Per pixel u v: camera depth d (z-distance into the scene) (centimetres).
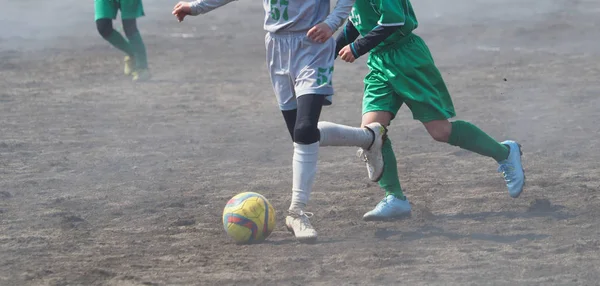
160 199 2217
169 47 5616
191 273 1609
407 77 1920
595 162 2573
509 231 1872
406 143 2927
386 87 1961
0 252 1756
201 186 2362
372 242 1809
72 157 2730
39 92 4003
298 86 1805
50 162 2650
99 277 1592
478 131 1998
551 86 4019
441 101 1955
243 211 1803
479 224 1934
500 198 2169
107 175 2494
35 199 2222
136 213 2083
